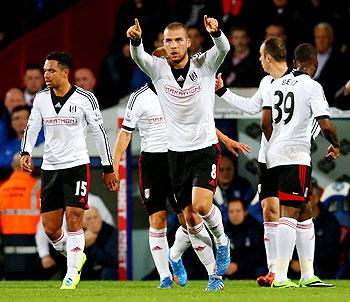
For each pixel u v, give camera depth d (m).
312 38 47.69
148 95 31.58
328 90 45.06
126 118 31.58
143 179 31.58
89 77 49.03
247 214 42.53
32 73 48.94
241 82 45.75
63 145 30.70
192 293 26.45
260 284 31.97
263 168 31.47
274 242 31.73
